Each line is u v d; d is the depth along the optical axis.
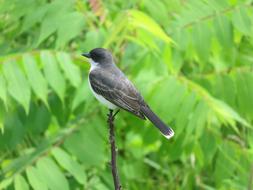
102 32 10.58
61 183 9.30
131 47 11.00
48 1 11.52
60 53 9.77
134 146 12.91
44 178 9.27
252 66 11.62
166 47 10.62
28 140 12.24
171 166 13.52
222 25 10.87
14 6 11.52
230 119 9.54
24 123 10.91
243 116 11.39
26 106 9.17
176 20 10.95
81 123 10.38
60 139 10.12
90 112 10.62
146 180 12.85
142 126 11.14
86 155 10.05
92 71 10.15
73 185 10.61
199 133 9.62
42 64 9.64
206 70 11.96
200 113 9.72
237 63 12.43
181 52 10.97
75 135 10.18
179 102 9.95
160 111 10.00
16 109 10.93
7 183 9.19
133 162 12.73
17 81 9.27
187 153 10.75
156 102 10.03
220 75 11.14
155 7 10.43
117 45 10.02
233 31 11.02
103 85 9.90
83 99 10.20
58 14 10.09
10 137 10.80
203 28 10.83
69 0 10.25
